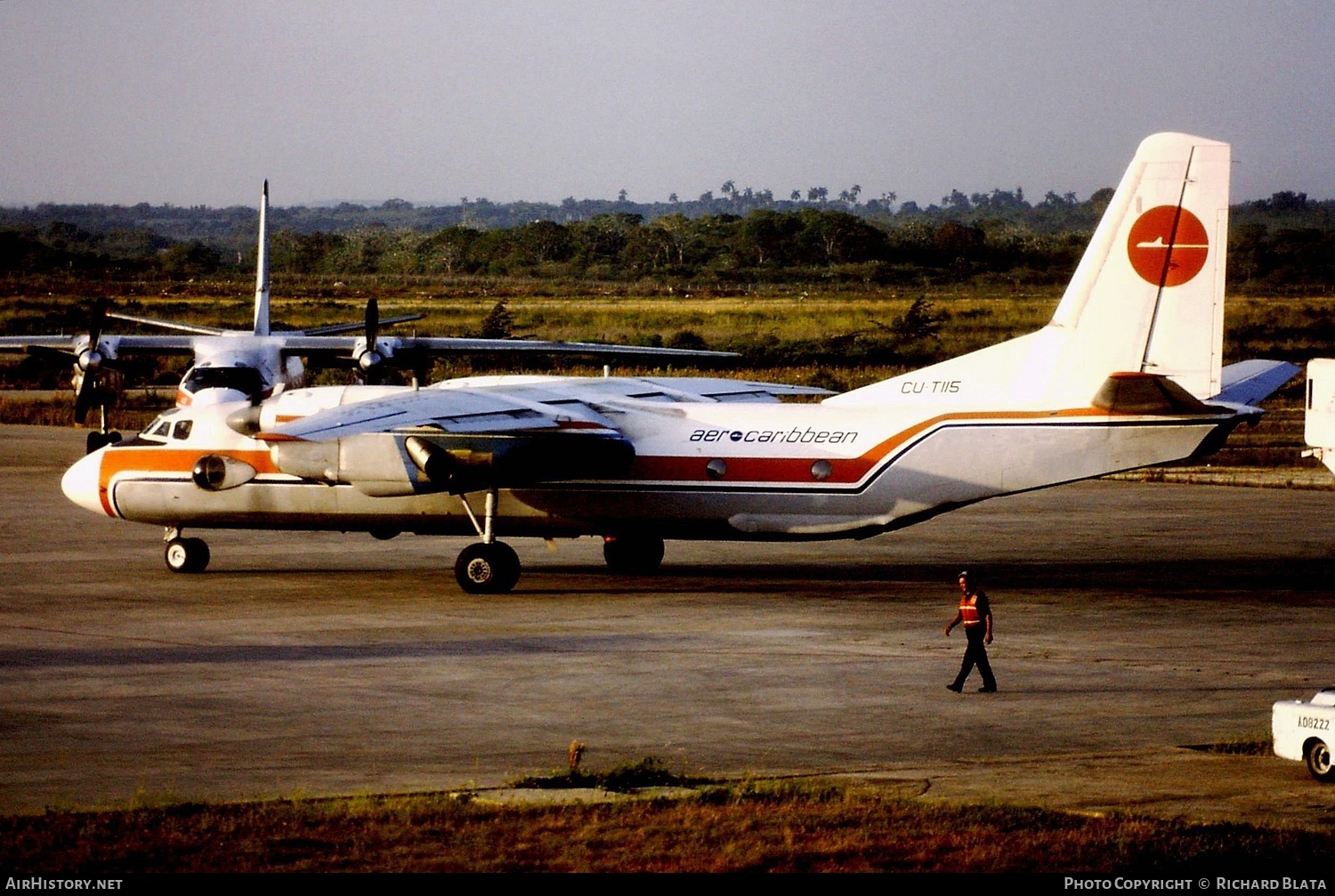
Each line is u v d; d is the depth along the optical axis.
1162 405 71.75
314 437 70.12
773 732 47.97
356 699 52.19
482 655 60.66
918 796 39.88
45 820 36.50
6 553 91.31
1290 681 56.47
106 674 56.19
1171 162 73.50
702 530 79.81
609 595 77.00
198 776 41.72
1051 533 103.94
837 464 77.25
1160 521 109.88
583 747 42.28
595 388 87.50
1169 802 39.41
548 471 78.00
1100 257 74.62
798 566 88.81
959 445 76.19
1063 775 42.41
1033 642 64.75
